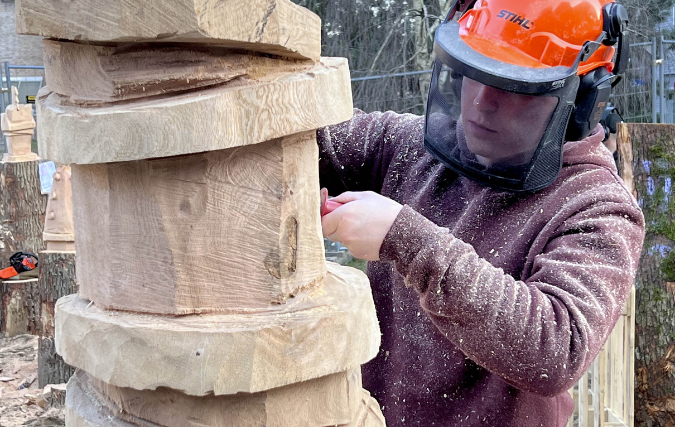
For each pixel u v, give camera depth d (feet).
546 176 4.44
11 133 18.37
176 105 2.72
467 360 4.63
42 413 12.08
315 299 3.22
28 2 2.82
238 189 2.98
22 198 17.98
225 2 2.68
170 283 2.99
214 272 3.01
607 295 3.98
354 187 5.76
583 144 4.71
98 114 2.78
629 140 10.81
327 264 3.94
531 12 4.28
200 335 2.79
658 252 10.69
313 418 3.13
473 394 4.65
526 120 4.26
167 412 3.01
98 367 2.96
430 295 3.70
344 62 3.33
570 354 3.75
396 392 4.95
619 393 9.41
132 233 3.01
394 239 3.63
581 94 4.48
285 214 3.07
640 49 28.84
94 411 3.22
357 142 5.54
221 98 2.73
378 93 26.58
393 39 27.40
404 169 5.36
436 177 5.12
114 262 3.07
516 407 4.53
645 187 10.73
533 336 3.70
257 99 2.83
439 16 26.68
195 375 2.79
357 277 3.58
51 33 2.83
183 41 2.77
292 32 2.98
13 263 17.79
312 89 3.01
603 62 4.47
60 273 13.52
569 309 3.86
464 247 3.76
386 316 5.21
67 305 3.25
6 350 16.60
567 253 4.15
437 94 4.85
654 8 31.42
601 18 4.35
